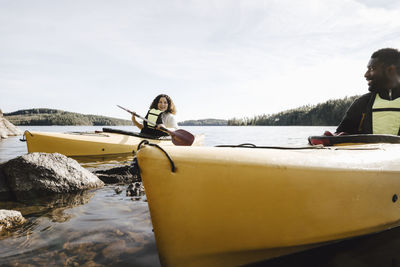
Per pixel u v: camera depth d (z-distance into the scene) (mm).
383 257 1497
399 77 2309
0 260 1507
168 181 1200
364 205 1584
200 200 1231
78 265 1456
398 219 1817
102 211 2352
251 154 1327
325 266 1402
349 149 1768
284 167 1318
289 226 1363
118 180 3668
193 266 1304
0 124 16562
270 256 1438
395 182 1739
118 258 1537
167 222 1238
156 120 6312
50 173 3088
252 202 1280
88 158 5855
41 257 1545
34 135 5816
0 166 3201
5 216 2010
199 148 1307
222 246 1310
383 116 2369
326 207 1429
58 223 2068
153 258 1540
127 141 6480
